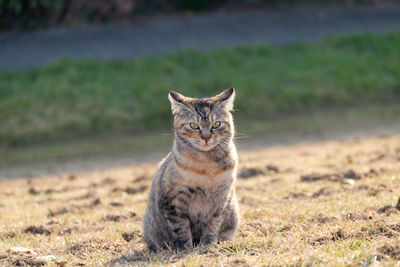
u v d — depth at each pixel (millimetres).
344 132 18453
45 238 7801
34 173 15164
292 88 23172
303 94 22812
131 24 28828
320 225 7031
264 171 11812
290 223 7289
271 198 9320
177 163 6637
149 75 23547
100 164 15961
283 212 8148
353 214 7250
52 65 23562
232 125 7211
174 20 29609
